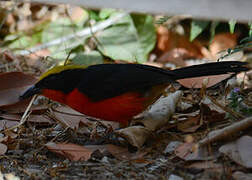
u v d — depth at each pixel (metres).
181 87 10.38
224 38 14.02
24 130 8.81
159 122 8.37
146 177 6.78
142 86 8.09
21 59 13.19
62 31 15.31
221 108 8.41
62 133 8.57
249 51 13.21
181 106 9.33
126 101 8.09
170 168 6.97
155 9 4.51
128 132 7.82
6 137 7.99
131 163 7.21
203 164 6.84
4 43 15.50
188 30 14.66
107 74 8.16
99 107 8.16
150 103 8.46
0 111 9.51
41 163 7.53
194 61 14.14
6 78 9.52
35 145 8.20
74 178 6.83
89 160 7.52
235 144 6.94
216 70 8.56
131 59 14.05
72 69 8.35
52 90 8.44
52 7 16.38
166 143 8.02
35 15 16.41
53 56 13.84
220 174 6.48
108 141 8.38
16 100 9.45
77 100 8.22
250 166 6.49
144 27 14.55
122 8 4.59
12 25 16.33
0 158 7.72
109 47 14.23
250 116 7.86
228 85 9.65
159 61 14.30
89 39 14.55
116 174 6.91
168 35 14.79
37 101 10.05
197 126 8.34
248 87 10.24
